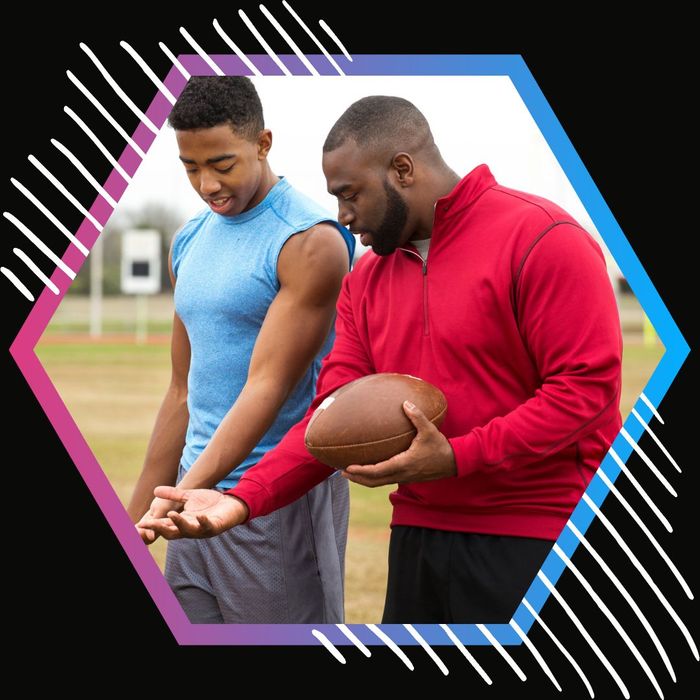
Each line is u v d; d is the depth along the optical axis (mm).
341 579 3031
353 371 2668
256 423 2746
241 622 2879
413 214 2508
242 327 2871
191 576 2918
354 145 2461
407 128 2486
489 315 2438
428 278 2514
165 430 3117
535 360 2455
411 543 2600
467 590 2514
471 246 2469
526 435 2350
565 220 2428
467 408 2488
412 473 2367
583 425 2361
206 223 3029
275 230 2844
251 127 2779
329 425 2402
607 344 2361
